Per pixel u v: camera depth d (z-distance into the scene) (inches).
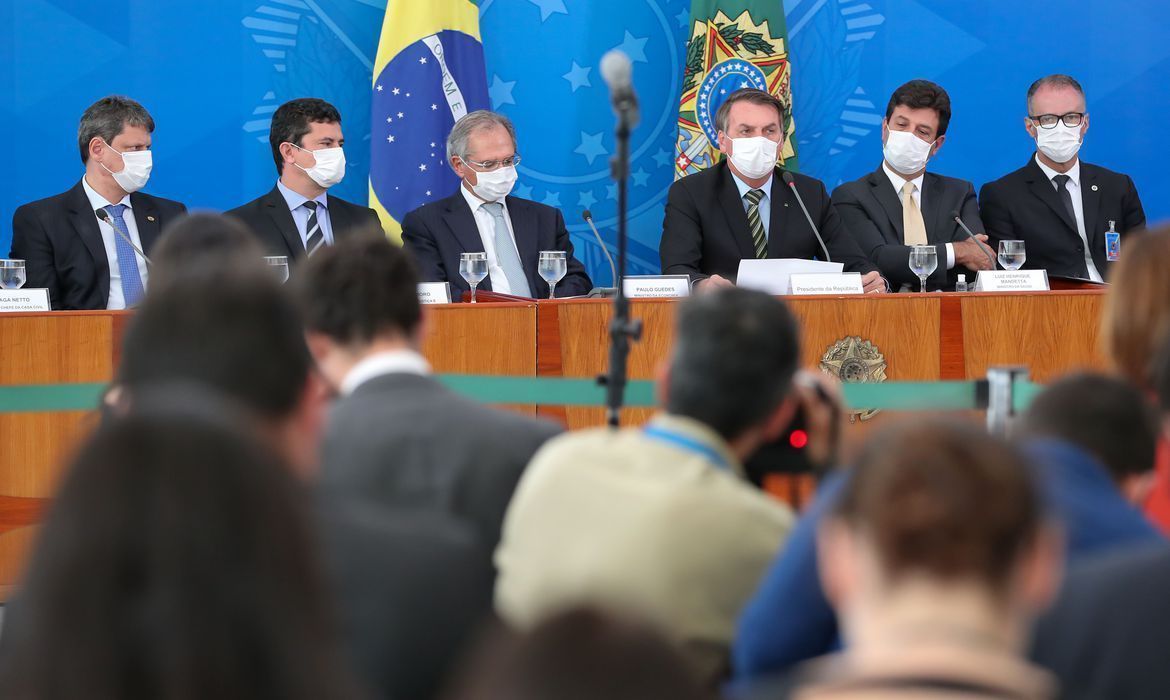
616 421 128.6
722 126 306.3
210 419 41.4
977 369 225.1
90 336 219.6
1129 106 357.4
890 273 305.4
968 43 357.7
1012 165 358.6
